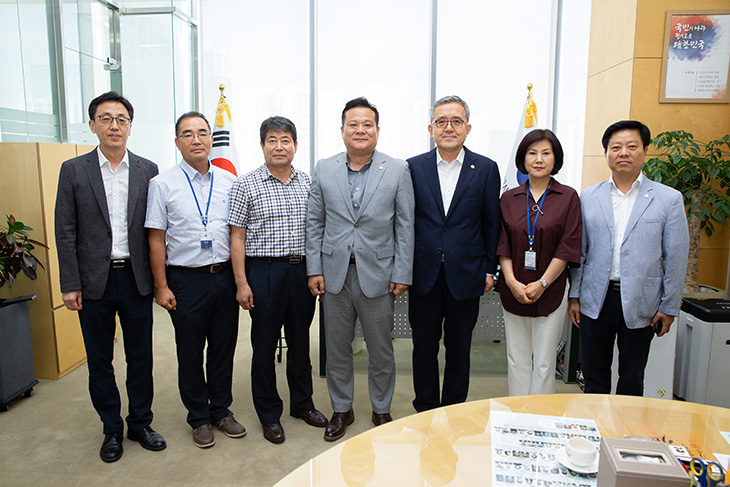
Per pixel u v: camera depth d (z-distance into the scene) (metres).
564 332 3.38
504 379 3.40
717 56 3.56
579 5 5.09
